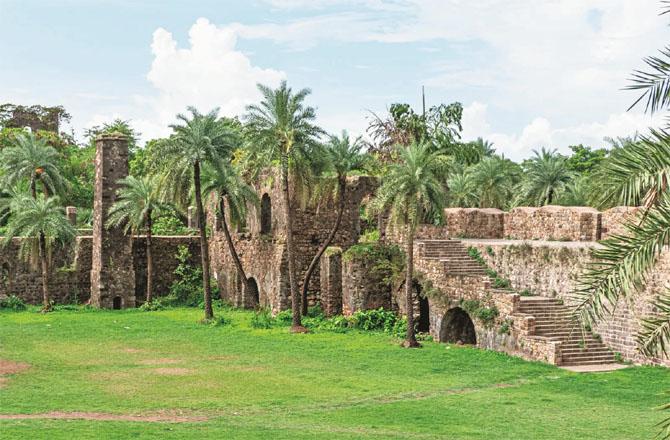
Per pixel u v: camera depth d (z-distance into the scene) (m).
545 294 34.09
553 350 29.52
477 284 34.53
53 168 56.81
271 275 47.88
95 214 52.84
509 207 58.88
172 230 61.81
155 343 36.06
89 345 35.47
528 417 21.20
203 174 46.25
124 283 52.00
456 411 22.11
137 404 23.16
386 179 35.53
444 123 67.56
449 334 36.94
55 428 18.86
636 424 20.19
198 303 54.28
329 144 43.56
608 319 30.48
